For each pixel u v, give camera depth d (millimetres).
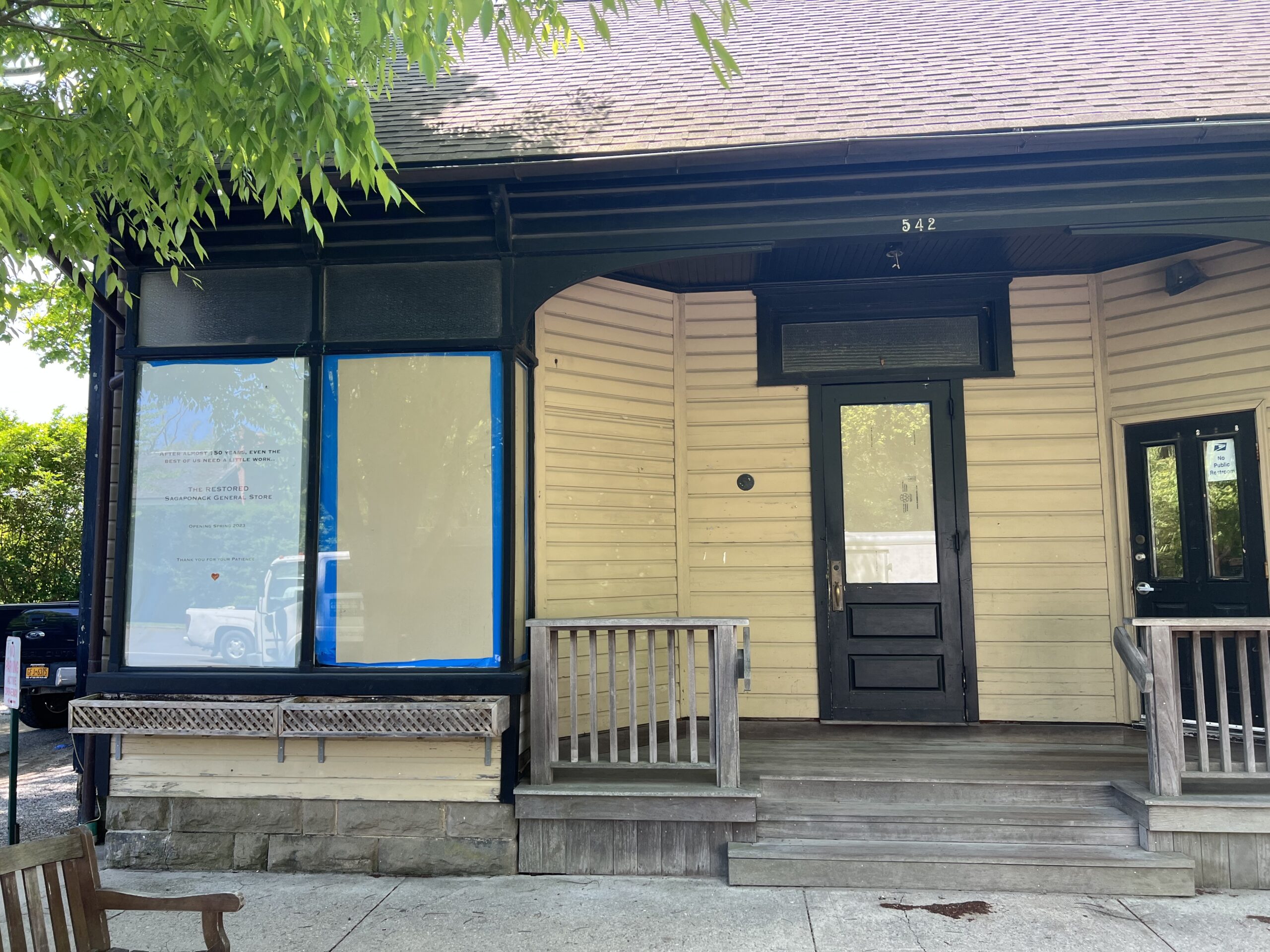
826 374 6113
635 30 6641
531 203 4746
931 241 5371
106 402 5414
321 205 4707
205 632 4688
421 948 3592
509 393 4699
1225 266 5379
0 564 17047
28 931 3658
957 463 5965
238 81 3070
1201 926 3666
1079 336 5945
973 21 6293
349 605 4648
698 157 4383
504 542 4629
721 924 3770
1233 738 5324
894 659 5887
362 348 4754
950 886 4074
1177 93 4613
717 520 6121
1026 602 5832
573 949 3561
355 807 4559
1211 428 5430
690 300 6242
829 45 6031
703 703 5973
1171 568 5590
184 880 4465
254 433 4777
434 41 3084
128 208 4383
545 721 4516
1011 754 5055
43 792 6965
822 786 4555
